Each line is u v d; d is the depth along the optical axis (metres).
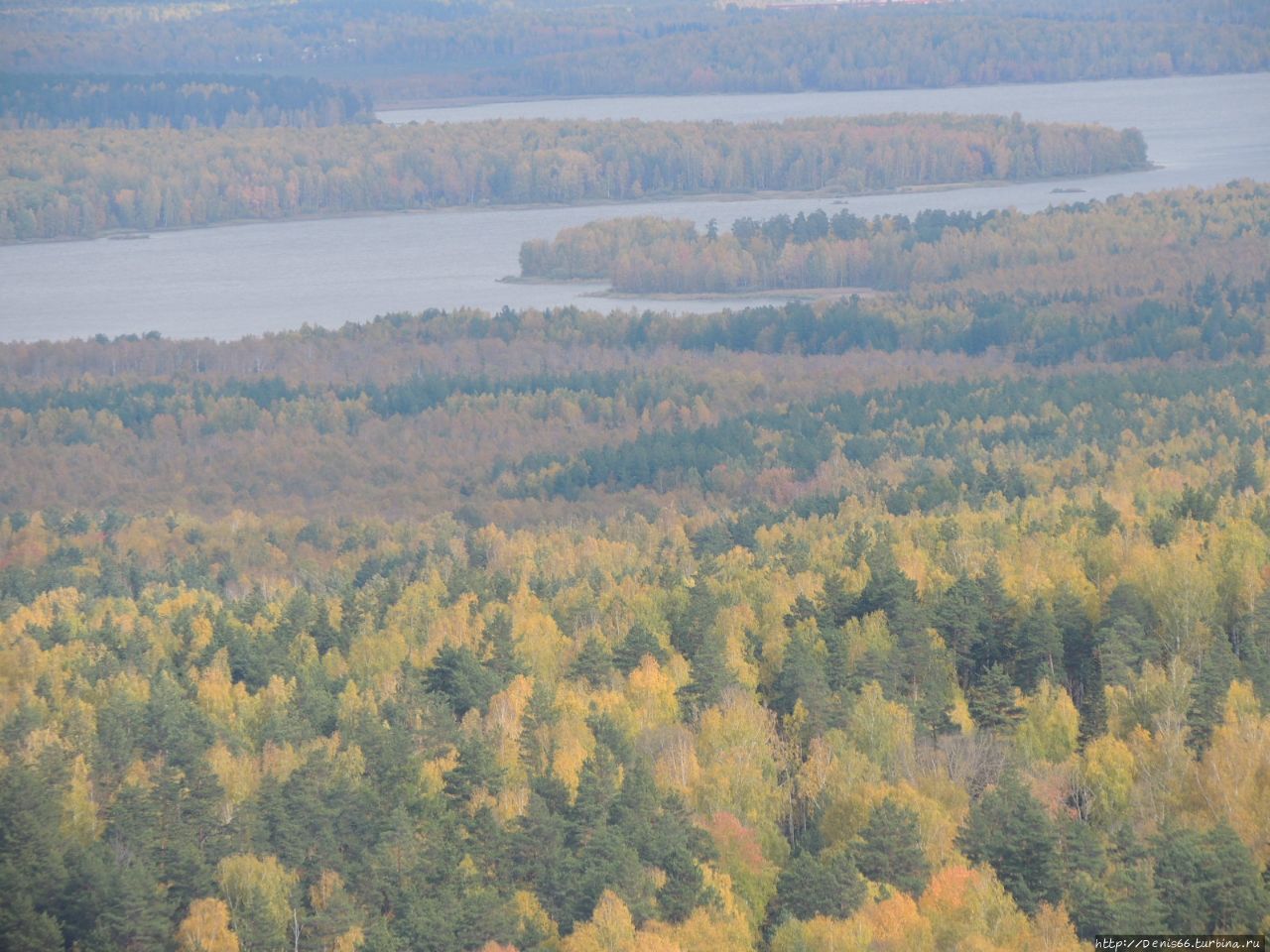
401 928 175.25
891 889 174.00
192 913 177.12
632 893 174.62
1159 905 166.75
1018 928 167.38
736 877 182.50
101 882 179.12
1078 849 178.50
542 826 185.62
